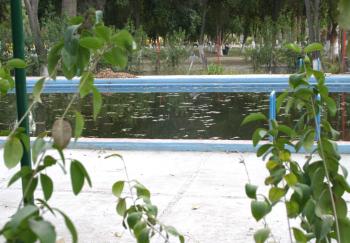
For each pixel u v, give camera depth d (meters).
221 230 4.56
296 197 1.97
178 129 10.91
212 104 14.19
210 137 10.04
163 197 5.55
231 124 11.30
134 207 2.21
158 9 35.00
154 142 7.80
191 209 5.15
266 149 2.23
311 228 2.07
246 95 15.81
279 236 4.38
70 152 7.71
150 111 13.29
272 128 2.16
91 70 1.73
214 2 37.06
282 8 34.25
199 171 6.61
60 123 1.48
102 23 1.71
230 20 42.09
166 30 36.16
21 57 2.96
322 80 2.08
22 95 3.02
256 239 1.86
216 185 5.97
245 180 6.13
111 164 7.02
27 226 1.17
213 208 5.16
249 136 10.05
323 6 26.92
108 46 1.71
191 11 35.81
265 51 22.91
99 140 7.96
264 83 17.42
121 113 13.05
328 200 1.89
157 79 17.89
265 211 1.88
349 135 9.94
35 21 21.41
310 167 2.02
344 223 1.86
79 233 4.55
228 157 7.30
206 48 53.91
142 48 23.36
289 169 2.17
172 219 4.87
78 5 29.83
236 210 5.09
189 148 7.73
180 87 17.86
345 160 6.92
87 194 5.70
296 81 2.09
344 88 16.72
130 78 18.11
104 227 4.69
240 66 27.39
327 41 30.59
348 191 1.92
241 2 35.12
